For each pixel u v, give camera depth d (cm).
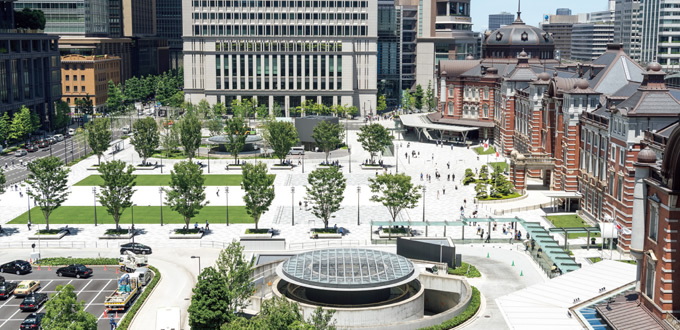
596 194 13625
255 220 13562
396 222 13025
